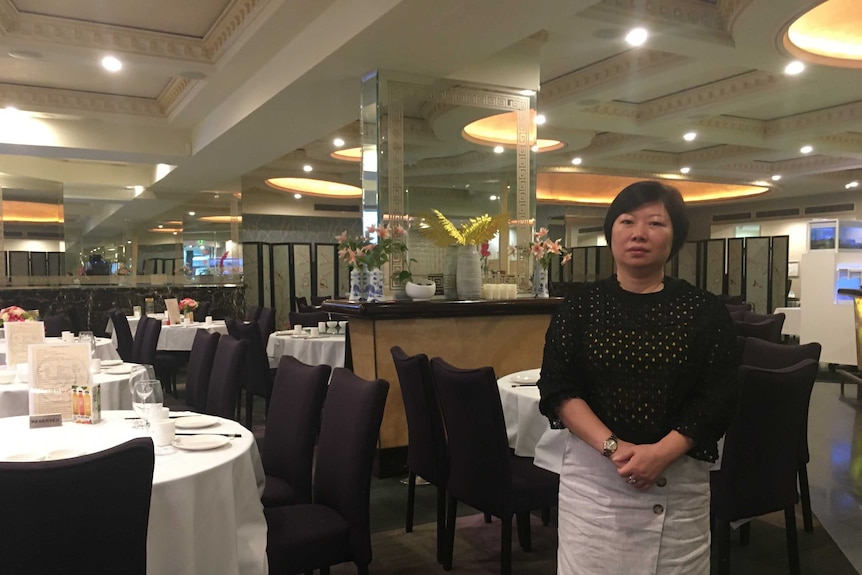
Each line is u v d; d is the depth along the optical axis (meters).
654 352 1.51
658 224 1.55
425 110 4.79
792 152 9.30
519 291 5.16
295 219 12.50
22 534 1.36
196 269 10.37
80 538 1.42
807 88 6.20
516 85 5.11
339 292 12.19
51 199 9.17
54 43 4.83
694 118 7.25
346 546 2.18
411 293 4.56
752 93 6.33
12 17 4.59
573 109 6.82
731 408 1.51
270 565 2.04
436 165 4.84
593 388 1.58
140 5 4.60
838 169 10.20
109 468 1.43
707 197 13.90
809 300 8.10
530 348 4.71
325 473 2.38
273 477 2.72
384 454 4.19
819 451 4.59
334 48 4.25
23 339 3.46
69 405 2.40
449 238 4.84
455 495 2.71
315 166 10.06
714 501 2.45
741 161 10.09
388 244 4.48
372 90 4.66
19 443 2.14
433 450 2.91
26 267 8.96
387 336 4.21
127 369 3.82
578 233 13.59
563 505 1.65
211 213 10.45
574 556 1.60
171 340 6.88
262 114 5.78
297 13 4.36
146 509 1.52
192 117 7.07
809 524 3.22
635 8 4.41
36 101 6.50
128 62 5.22
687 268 14.65
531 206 5.20
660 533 1.50
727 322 1.55
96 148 7.22
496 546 3.06
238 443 2.15
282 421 2.74
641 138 8.74
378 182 4.65
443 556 2.86
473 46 4.18
